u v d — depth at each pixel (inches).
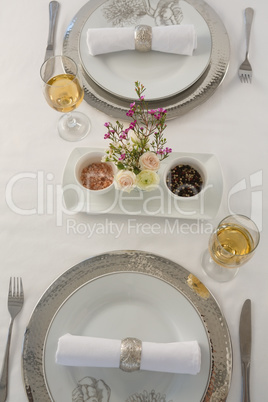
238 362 32.3
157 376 31.8
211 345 32.1
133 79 42.2
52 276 36.1
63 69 42.3
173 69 42.5
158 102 41.4
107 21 44.7
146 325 33.2
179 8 44.8
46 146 40.8
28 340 32.5
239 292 34.9
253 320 33.9
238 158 39.8
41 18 46.3
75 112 42.0
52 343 32.2
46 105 42.4
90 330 33.0
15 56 44.6
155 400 30.9
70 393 31.0
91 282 33.9
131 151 34.1
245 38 44.5
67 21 46.0
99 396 31.1
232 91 42.3
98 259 35.2
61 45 45.0
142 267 34.9
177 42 41.6
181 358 30.5
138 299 33.9
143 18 44.8
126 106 41.7
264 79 42.7
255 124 41.1
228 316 34.0
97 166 38.8
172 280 34.4
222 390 30.9
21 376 32.0
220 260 32.7
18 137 41.2
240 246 36.1
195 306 33.2
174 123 41.1
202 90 41.9
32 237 37.5
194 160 37.4
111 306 33.8
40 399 30.8
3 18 46.3
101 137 40.9
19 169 40.0
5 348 33.3
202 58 42.3
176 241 36.9
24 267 36.5
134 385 31.5
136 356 30.5
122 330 33.1
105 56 43.3
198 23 43.9
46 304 33.7
